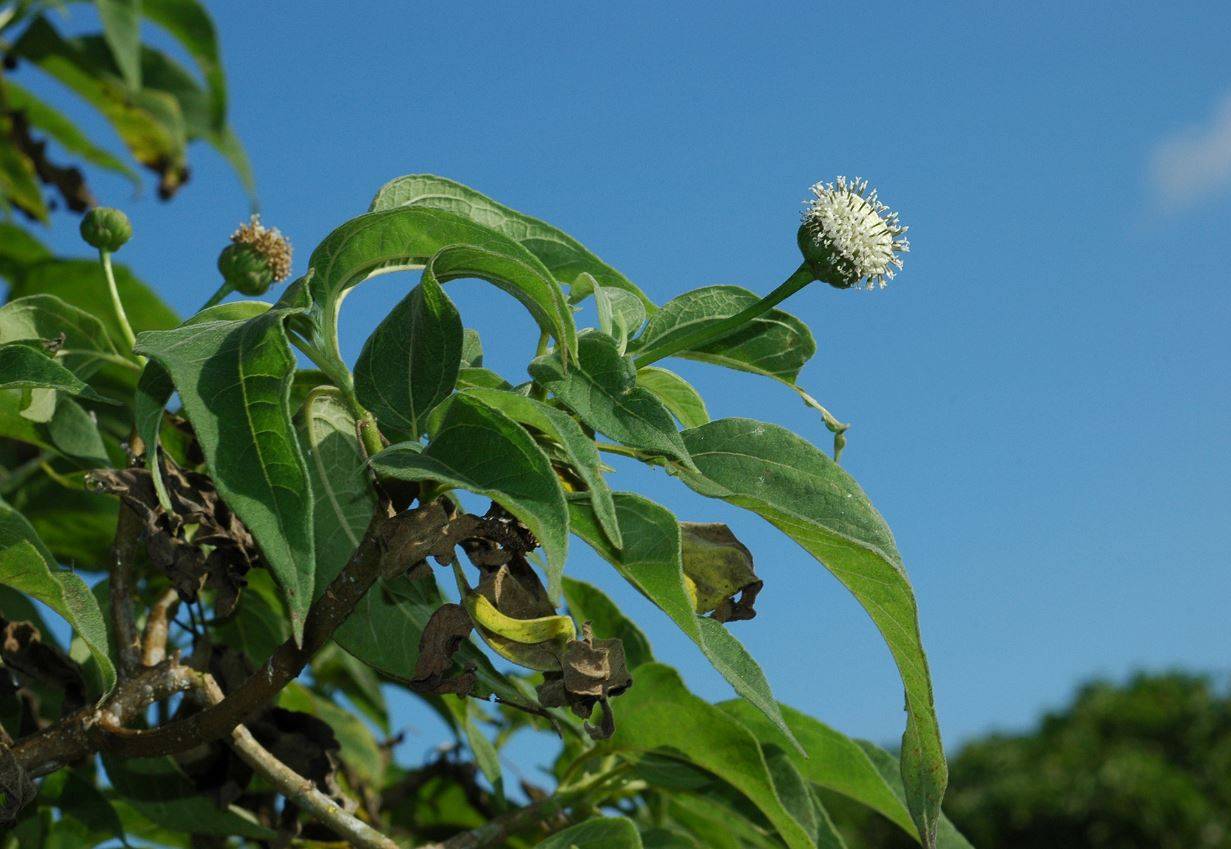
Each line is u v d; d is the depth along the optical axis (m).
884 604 0.57
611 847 0.62
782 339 0.63
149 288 0.85
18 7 1.04
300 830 0.68
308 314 0.57
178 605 0.66
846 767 0.69
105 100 1.09
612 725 0.55
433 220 0.56
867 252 0.60
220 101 1.15
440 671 0.55
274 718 0.66
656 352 0.60
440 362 0.56
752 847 0.76
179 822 0.67
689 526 0.59
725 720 0.65
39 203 0.95
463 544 0.55
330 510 0.61
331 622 0.55
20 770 0.58
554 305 0.56
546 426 0.55
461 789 0.81
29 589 0.57
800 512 0.57
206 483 0.61
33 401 0.65
